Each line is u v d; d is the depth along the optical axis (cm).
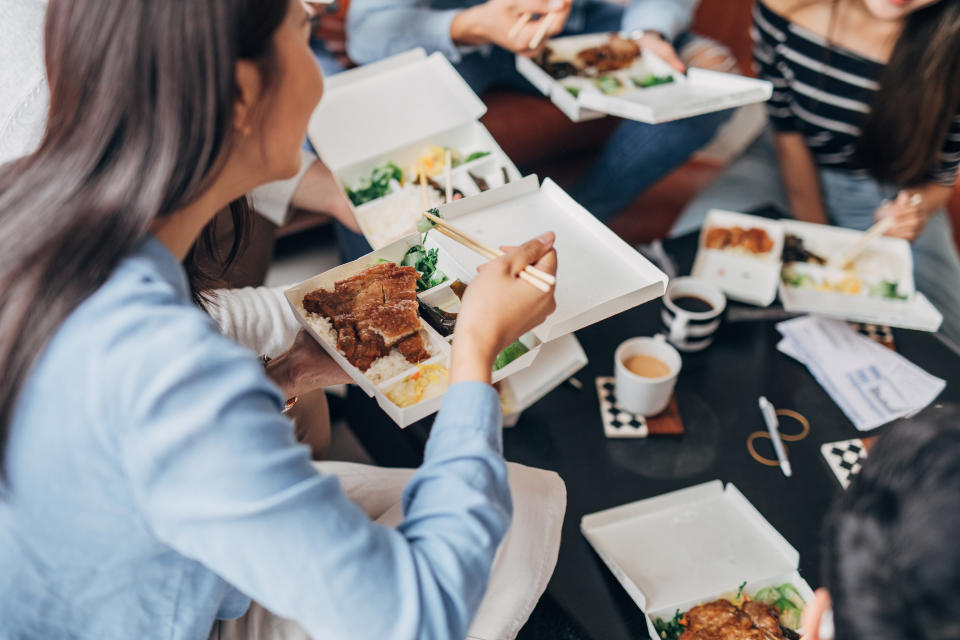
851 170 210
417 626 64
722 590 112
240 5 58
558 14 171
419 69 165
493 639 101
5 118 107
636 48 183
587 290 100
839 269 162
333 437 189
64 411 59
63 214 58
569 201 111
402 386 93
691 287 154
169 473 59
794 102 208
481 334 76
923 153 185
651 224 270
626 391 136
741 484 131
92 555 68
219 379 60
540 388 134
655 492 130
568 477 131
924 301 156
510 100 235
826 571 61
